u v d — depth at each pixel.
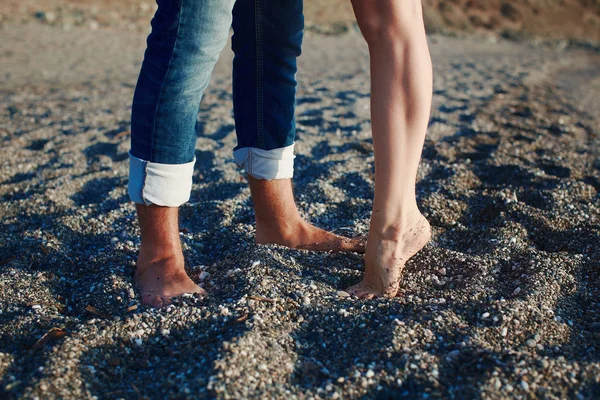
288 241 1.93
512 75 6.66
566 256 1.91
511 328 1.49
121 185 2.73
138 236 2.11
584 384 1.28
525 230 2.17
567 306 1.65
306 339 1.49
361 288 1.68
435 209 2.35
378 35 1.46
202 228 2.21
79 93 4.85
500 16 15.70
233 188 2.68
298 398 1.26
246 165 1.84
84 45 7.89
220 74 5.98
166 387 1.29
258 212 1.92
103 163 3.06
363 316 1.55
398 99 1.49
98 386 1.32
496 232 2.12
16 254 1.98
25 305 1.65
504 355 1.36
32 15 9.27
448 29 14.51
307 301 1.60
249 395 1.25
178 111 1.51
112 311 1.62
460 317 1.54
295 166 3.01
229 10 1.44
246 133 1.80
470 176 2.82
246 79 1.75
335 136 3.56
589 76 7.60
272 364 1.35
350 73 6.33
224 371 1.30
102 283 1.71
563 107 4.81
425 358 1.36
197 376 1.30
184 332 1.49
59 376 1.30
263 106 1.76
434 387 1.29
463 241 2.14
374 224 1.61
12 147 3.28
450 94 5.00
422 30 1.49
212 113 4.03
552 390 1.26
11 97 4.57
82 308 1.65
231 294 1.65
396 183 1.55
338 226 2.24
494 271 1.83
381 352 1.38
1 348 1.47
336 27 11.98
